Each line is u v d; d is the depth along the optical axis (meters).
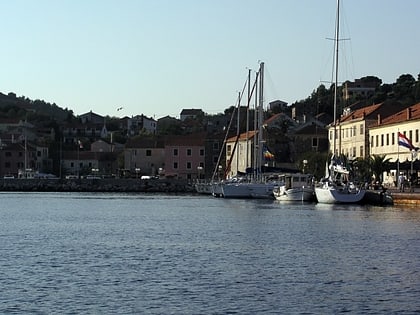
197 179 184.12
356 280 41.88
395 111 146.75
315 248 55.59
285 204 112.81
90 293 38.44
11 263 48.19
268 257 50.75
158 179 183.50
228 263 48.06
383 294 38.16
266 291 38.88
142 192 178.88
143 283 41.03
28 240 62.03
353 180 116.19
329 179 110.25
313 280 41.88
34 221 83.56
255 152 135.50
